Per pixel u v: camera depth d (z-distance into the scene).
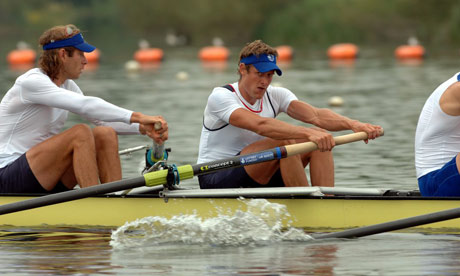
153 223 22.06
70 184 23.67
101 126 23.42
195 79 80.50
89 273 17.52
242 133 23.70
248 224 21.66
